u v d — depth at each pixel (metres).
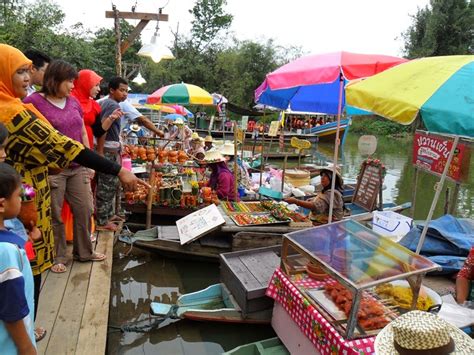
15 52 2.13
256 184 7.86
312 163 14.98
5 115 2.08
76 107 3.10
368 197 6.40
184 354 3.31
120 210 5.43
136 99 16.61
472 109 2.22
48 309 2.79
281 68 4.59
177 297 4.28
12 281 1.34
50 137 2.14
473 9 27.17
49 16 18.58
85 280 3.21
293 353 2.89
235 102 31.98
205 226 4.70
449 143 4.46
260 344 3.07
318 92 6.44
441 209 8.59
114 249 5.13
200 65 34.72
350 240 2.90
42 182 2.29
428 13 29.00
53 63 2.87
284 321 3.04
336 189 5.03
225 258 3.80
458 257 3.67
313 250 2.86
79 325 2.63
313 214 5.12
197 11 38.03
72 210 3.41
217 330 3.57
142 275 4.68
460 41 27.50
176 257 4.86
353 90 2.97
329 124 21.08
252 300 3.29
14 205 1.51
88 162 2.19
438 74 2.54
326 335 2.45
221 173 5.94
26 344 1.41
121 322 3.72
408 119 2.42
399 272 2.50
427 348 1.64
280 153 15.14
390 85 2.71
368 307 2.54
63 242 3.37
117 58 7.43
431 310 2.63
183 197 5.73
